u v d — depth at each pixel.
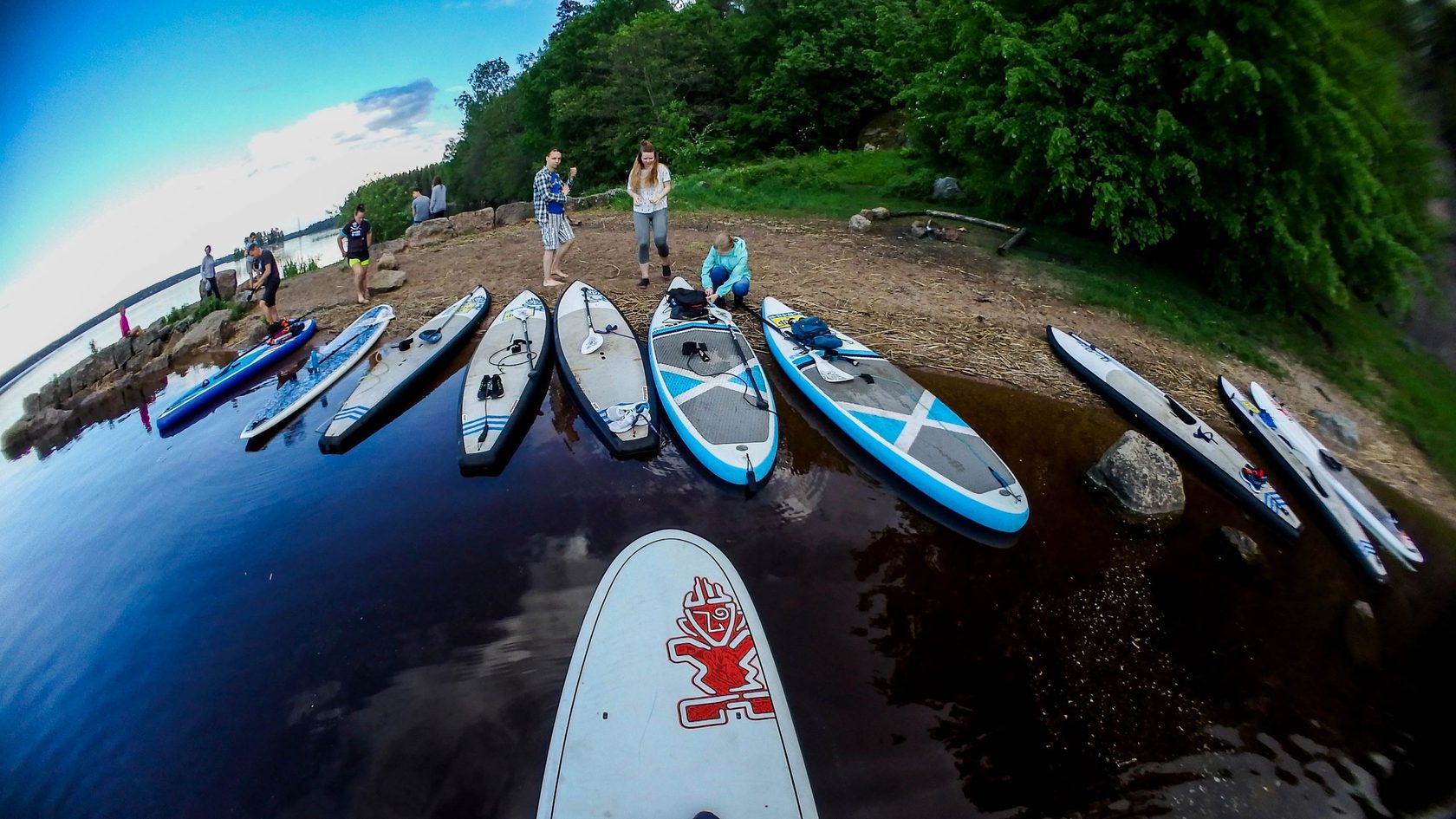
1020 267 9.31
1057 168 8.46
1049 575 4.64
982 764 3.46
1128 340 7.75
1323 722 3.80
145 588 4.76
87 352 9.65
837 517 5.11
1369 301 9.65
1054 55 8.51
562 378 6.76
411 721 3.67
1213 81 7.55
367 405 6.30
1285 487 5.71
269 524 5.18
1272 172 8.27
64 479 6.32
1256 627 4.38
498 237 11.05
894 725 3.63
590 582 4.45
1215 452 5.75
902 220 11.26
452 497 5.29
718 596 4.36
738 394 6.20
